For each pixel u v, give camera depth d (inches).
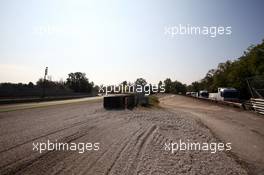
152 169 196.5
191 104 1407.5
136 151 249.1
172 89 6363.2
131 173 185.9
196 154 250.4
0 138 297.4
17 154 230.2
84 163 207.8
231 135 381.4
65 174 181.6
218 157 243.1
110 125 426.3
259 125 504.4
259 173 206.1
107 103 842.2
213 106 1154.7
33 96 1806.1
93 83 3941.9
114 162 211.3
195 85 5757.9
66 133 336.8
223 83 2854.3
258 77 928.9
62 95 2356.1
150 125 442.9
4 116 532.7
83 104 1041.5
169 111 814.5
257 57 1980.8
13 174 179.9
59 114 591.5
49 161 211.2
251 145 313.0
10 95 1518.2
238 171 202.7
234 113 776.9
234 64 2689.5
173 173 189.5
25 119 483.8
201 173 193.0
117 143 283.0
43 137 306.7
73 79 3784.5
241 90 1873.8
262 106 776.3
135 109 847.7
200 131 399.9
